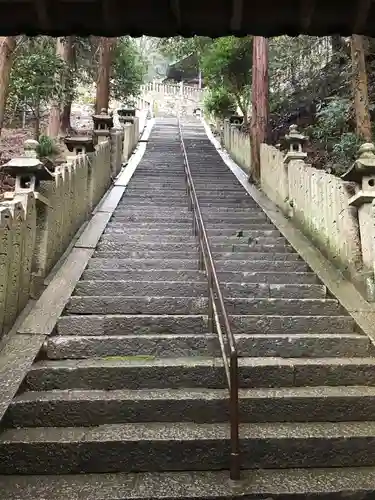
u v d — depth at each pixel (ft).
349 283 17.79
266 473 10.03
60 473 9.98
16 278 14.35
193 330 14.82
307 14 6.39
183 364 12.60
